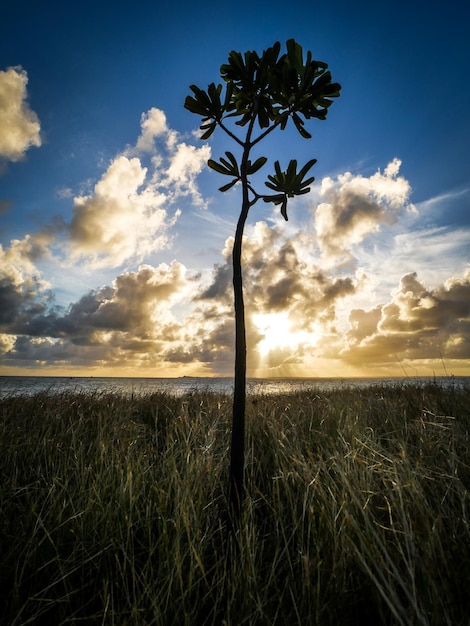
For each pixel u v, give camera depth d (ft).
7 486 6.65
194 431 9.82
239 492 5.26
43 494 6.38
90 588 4.76
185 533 5.28
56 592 4.60
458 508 5.71
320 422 11.23
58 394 17.04
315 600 3.90
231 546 4.80
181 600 4.11
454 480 5.99
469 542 4.67
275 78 5.78
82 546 4.95
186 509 5.38
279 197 5.89
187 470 6.72
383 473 6.52
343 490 5.56
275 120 5.99
